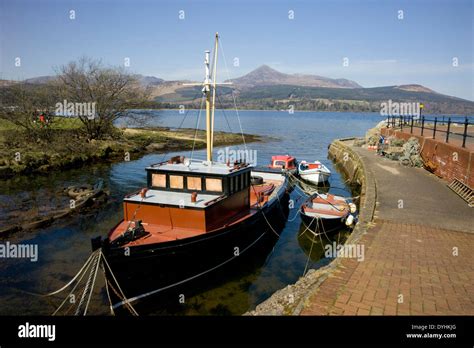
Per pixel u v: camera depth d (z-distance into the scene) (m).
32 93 38.84
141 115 50.25
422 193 16.69
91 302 10.92
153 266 10.68
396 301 7.43
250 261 14.43
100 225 17.75
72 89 41.41
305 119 147.12
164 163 14.73
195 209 11.91
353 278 8.45
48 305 10.74
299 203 23.36
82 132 42.44
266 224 16.16
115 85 43.84
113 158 37.91
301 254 15.19
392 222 12.59
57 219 18.36
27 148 33.12
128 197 13.01
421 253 9.92
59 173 29.69
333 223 16.72
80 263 13.59
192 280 11.73
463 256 9.72
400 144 30.17
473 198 15.05
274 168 31.08
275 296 8.66
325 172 28.28
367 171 22.50
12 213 18.91
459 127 40.12
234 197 13.97
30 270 12.97
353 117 179.75
